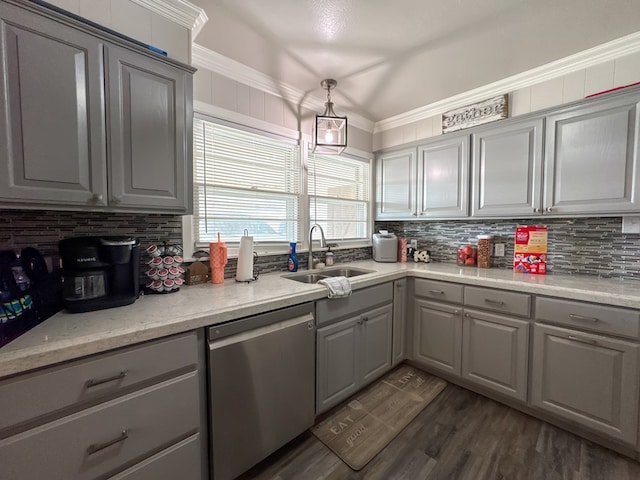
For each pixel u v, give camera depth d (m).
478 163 2.23
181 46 1.50
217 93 1.86
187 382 1.13
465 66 1.98
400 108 2.67
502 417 1.81
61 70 1.05
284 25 1.57
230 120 1.93
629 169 1.59
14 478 0.81
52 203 1.06
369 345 2.05
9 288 0.99
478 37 1.68
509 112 2.18
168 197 1.37
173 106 1.37
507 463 1.46
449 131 2.47
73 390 0.88
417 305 2.34
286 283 1.80
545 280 1.85
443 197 2.46
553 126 1.85
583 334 1.56
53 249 1.28
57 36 1.04
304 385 1.58
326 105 2.10
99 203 1.16
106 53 1.15
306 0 1.39
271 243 2.25
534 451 1.53
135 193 1.26
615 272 1.87
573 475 1.38
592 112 1.69
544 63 1.95
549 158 1.87
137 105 1.25
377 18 1.52
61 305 1.22
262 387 1.38
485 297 1.94
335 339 1.79
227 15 1.49
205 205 1.89
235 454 1.29
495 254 2.43
